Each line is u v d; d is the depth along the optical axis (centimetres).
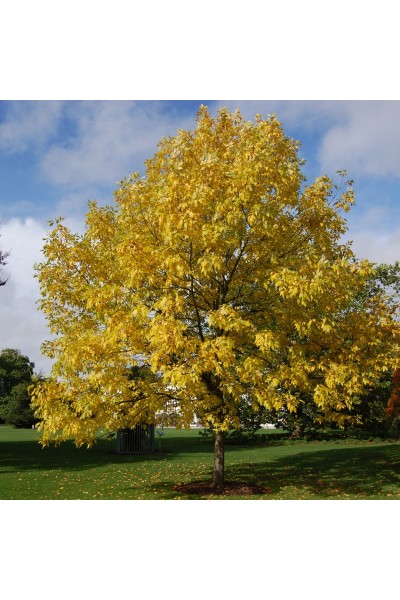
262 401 846
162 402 972
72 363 854
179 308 802
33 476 1359
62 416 886
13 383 5884
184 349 832
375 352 983
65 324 1046
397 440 2283
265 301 992
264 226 846
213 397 931
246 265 973
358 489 1070
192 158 948
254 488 1083
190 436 2894
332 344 974
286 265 902
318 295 814
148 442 1995
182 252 854
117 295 898
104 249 1047
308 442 2305
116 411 979
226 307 809
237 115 1044
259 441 2405
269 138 972
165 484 1205
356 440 2295
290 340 980
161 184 884
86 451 2031
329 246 988
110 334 852
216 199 878
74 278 1038
